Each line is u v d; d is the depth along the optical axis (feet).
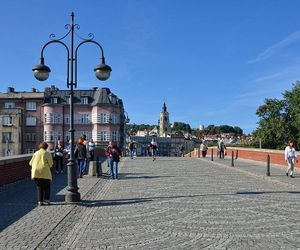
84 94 297.53
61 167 86.07
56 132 288.10
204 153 165.07
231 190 57.62
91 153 95.50
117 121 297.33
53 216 39.01
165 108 648.38
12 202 47.09
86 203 46.75
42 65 49.08
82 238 30.83
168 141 522.88
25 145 286.66
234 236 31.24
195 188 59.67
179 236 31.37
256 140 243.60
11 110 273.95
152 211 41.70
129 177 76.59
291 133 235.20
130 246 28.53
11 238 30.63
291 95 238.68
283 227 34.35
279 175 79.56
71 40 49.08
